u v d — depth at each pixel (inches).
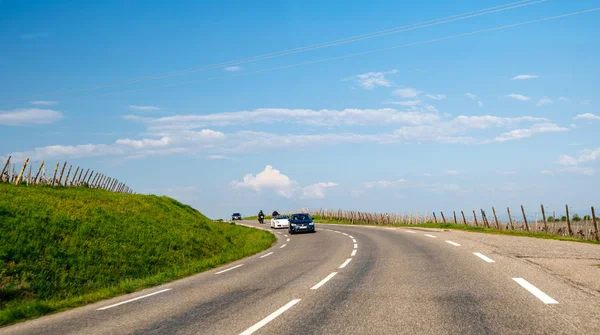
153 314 335.3
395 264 542.0
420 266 507.2
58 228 788.6
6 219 749.9
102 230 861.8
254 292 407.2
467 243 734.5
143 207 1282.0
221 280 519.8
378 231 1326.3
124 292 493.4
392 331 240.2
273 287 429.7
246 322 282.8
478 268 458.6
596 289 327.9
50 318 359.3
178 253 886.4
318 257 711.1
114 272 673.6
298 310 309.7
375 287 387.5
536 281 366.3
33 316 377.7
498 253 573.6
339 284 417.1
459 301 308.0
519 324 240.5
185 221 1331.2
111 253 748.6
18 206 859.4
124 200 1300.4
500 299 306.3
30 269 587.2
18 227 721.6
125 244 823.7
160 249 864.9
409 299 325.4
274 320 282.8
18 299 492.1
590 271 413.1
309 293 378.3
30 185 1288.1
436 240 836.0
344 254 722.8
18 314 375.6
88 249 731.4
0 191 1014.4
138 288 519.8
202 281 526.6
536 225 1130.0
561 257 525.0
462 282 384.2
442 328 241.1
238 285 463.8
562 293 315.6
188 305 363.6
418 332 235.5
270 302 348.5
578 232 975.0
